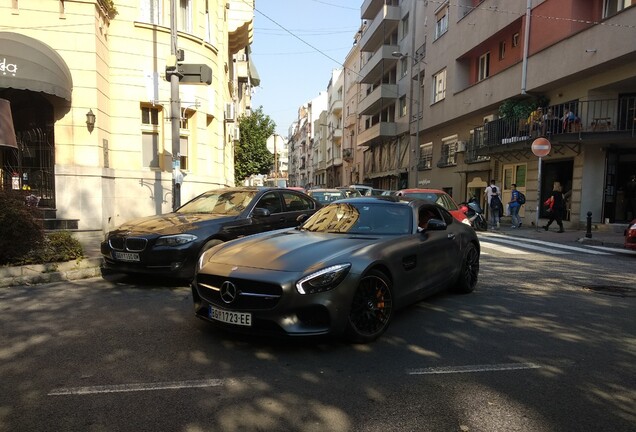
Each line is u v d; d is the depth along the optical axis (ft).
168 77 34.09
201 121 46.98
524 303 19.69
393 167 112.98
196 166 46.91
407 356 13.33
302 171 334.24
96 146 37.78
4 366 12.36
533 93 58.03
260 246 15.43
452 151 82.79
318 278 13.03
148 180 43.29
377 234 17.19
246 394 10.82
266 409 10.13
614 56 43.68
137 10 42.65
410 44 97.96
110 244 22.20
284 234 17.39
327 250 14.52
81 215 37.22
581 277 25.70
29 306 18.28
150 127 44.45
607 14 48.44
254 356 13.15
